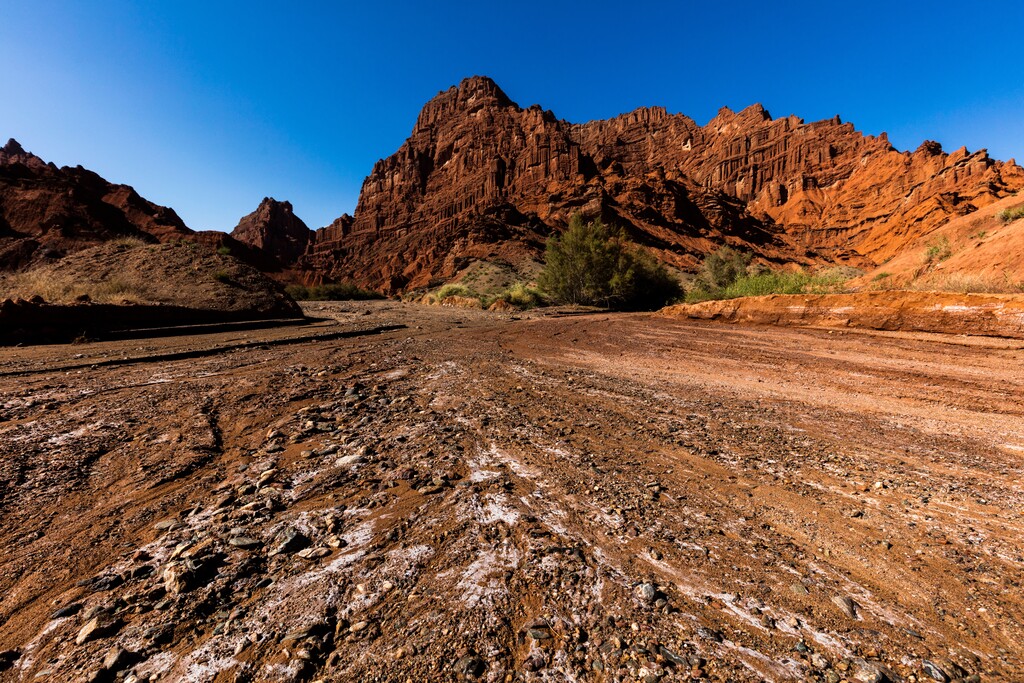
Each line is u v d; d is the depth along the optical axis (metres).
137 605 1.91
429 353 10.01
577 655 1.66
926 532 2.63
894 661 1.64
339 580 2.10
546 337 14.23
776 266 93.81
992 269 14.79
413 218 155.00
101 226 54.16
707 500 3.07
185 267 19.72
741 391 6.95
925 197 105.38
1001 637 1.77
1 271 26.28
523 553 2.35
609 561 2.29
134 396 5.53
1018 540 2.54
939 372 8.12
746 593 2.05
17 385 6.00
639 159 199.38
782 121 161.75
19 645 1.70
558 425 4.80
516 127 152.25
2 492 2.95
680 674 1.55
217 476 3.30
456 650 1.67
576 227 33.34
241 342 10.86
